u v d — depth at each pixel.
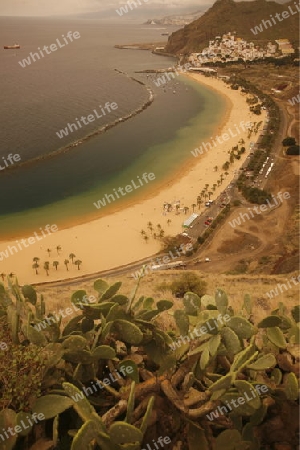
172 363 6.40
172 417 5.81
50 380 5.94
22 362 5.71
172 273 34.22
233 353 6.08
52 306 16.27
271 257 53.00
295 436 6.00
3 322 7.02
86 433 4.75
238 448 5.68
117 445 4.86
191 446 5.64
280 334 7.04
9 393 5.38
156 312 7.30
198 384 6.34
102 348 6.14
